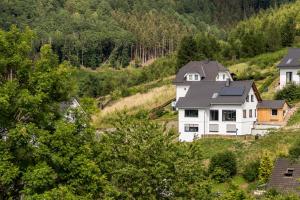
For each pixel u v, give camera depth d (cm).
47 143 2656
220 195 3209
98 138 3098
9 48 2802
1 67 2744
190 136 8625
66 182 2672
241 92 8400
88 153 2770
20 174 2612
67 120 2881
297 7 19075
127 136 3069
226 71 11169
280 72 10069
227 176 6050
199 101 8600
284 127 7925
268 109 8538
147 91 12475
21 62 2780
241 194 3112
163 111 10319
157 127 3125
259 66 12769
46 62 2855
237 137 7744
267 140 7112
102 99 12988
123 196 2920
